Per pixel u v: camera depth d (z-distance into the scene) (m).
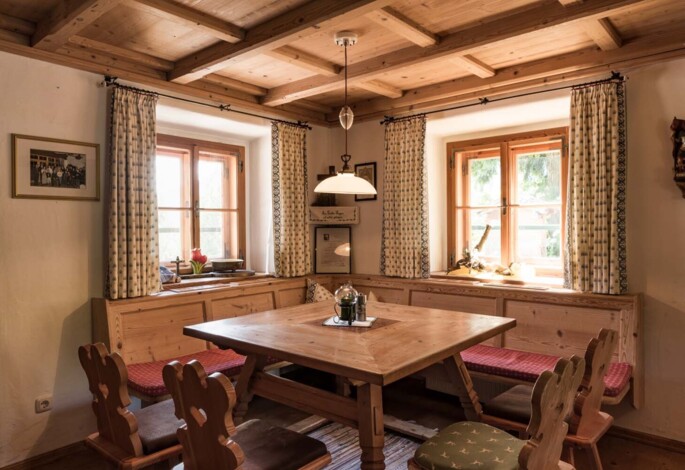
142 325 3.02
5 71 2.59
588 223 3.01
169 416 2.10
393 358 1.83
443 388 3.66
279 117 4.11
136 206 3.03
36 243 2.70
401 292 3.93
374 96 4.09
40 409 2.70
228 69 3.35
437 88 3.69
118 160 2.96
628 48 2.82
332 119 4.46
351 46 2.92
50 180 2.75
